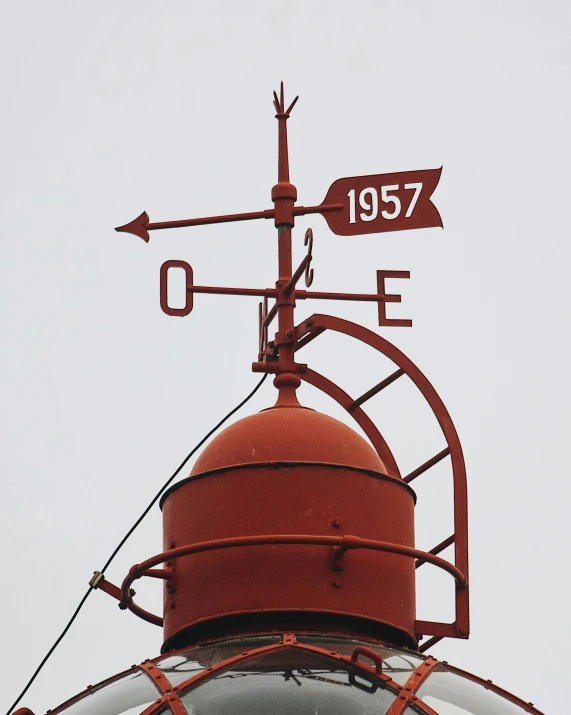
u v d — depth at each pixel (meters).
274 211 25.23
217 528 22.70
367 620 22.28
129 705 20.92
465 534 23.45
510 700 22.28
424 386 24.06
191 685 20.83
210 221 25.25
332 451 23.09
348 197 25.45
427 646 24.08
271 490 22.70
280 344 24.53
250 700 20.41
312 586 22.20
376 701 20.53
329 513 22.59
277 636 21.88
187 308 24.98
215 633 22.41
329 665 21.03
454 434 23.92
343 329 24.08
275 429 23.28
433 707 20.75
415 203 25.41
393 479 23.28
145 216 25.22
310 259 23.28
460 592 23.16
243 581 22.28
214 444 23.58
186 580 22.73
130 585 23.03
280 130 25.66
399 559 22.89
